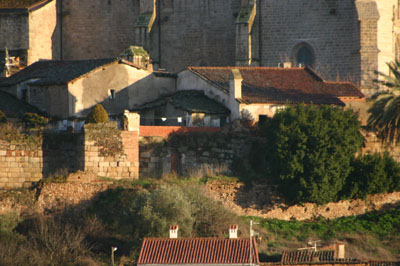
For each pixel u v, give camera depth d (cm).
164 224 19300
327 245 19675
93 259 18688
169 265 16388
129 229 19612
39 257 18425
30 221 19988
